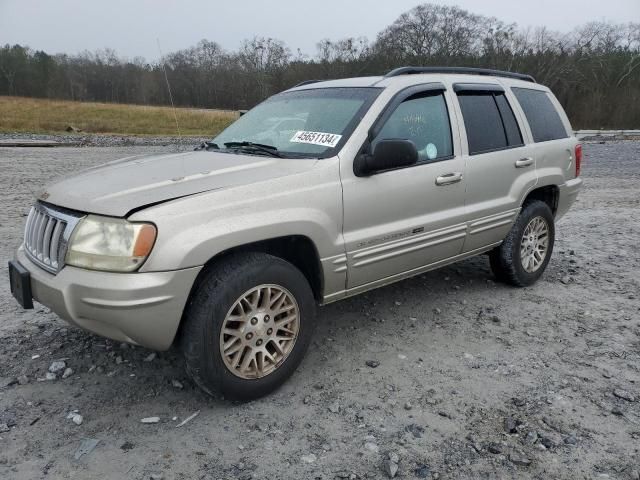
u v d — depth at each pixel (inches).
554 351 152.2
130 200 112.5
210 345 114.9
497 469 103.6
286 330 129.6
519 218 193.0
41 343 151.7
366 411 122.2
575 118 2405.3
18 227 282.5
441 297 192.2
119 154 695.1
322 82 179.3
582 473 102.7
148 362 142.9
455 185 164.1
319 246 132.0
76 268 111.3
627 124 2320.4
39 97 2733.8
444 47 2503.7
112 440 111.0
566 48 2598.4
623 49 2652.6
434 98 165.2
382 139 144.9
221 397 120.7
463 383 134.3
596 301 190.9
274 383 127.3
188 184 119.8
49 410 120.8
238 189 120.0
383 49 2459.4
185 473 101.7
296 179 128.5
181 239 109.7
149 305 107.4
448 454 107.7
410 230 151.8
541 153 197.8
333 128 145.8
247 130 166.9
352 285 144.3
